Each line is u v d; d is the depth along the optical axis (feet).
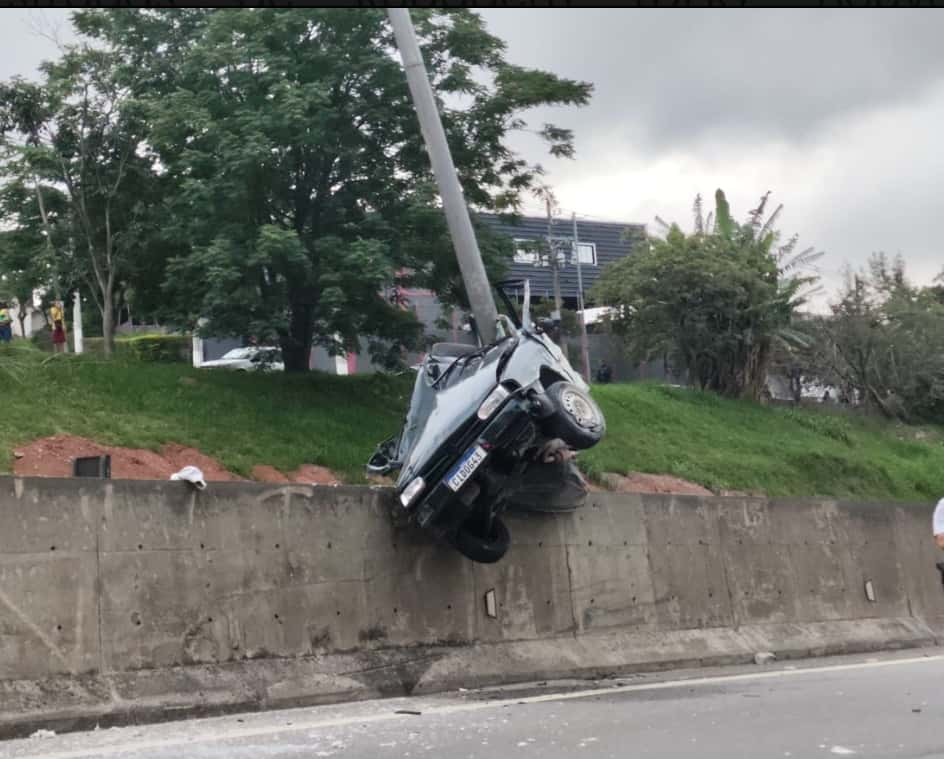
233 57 50.60
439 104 54.49
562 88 54.60
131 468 40.29
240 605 28.43
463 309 56.49
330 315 52.95
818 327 99.40
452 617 33.22
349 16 51.24
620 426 65.92
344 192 53.16
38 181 58.39
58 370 47.91
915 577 50.90
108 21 57.77
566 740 23.04
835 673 36.70
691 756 21.47
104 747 21.85
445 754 21.47
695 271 81.61
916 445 87.81
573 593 36.88
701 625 40.73
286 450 46.16
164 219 56.13
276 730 24.00
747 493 61.36
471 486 29.96
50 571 25.22
